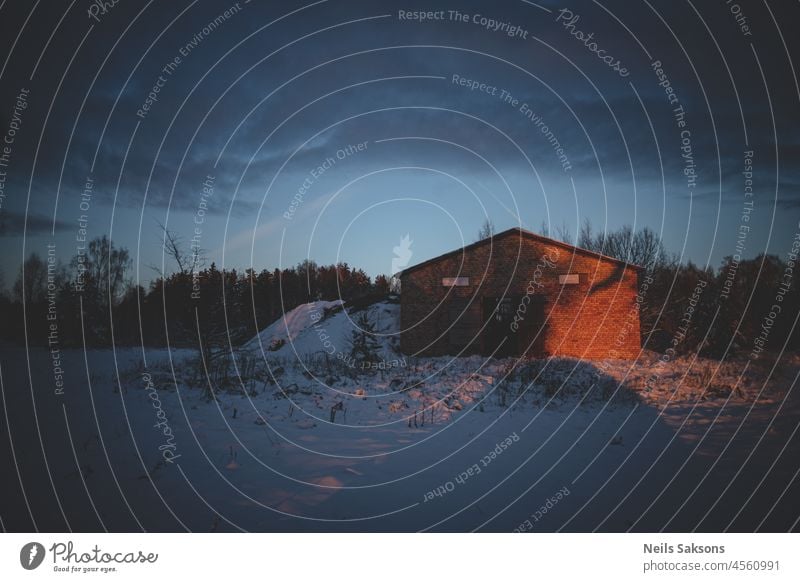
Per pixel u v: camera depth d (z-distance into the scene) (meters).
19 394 10.93
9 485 5.64
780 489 5.61
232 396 10.95
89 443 7.24
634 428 8.80
